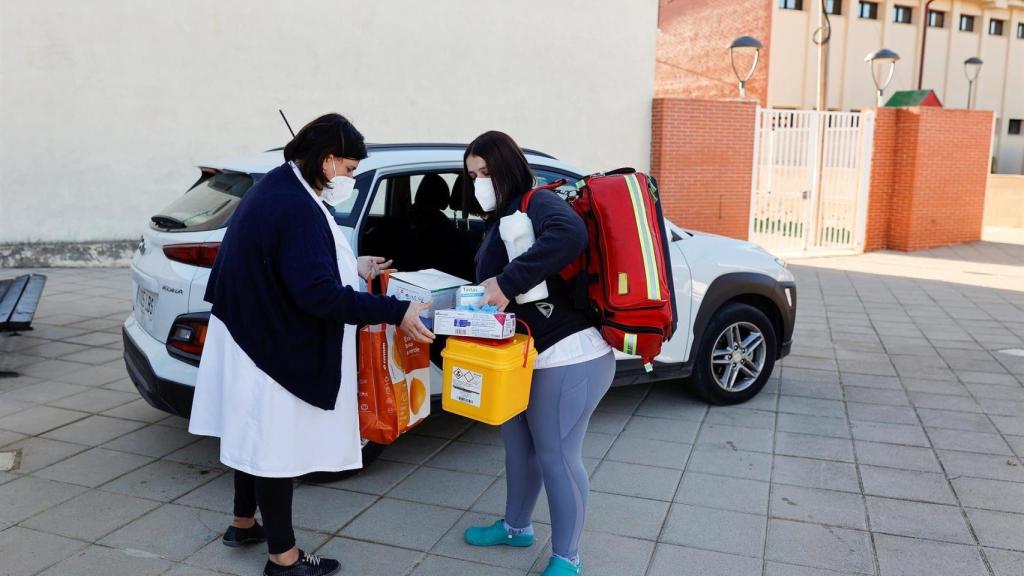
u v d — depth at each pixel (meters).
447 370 2.60
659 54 24.14
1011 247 14.19
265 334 2.51
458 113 11.04
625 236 2.57
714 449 4.27
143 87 9.53
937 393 5.35
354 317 2.49
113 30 9.32
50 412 4.62
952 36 26.94
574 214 2.53
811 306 8.77
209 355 2.66
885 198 13.79
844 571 3.03
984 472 3.99
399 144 4.23
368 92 10.51
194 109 9.77
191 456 4.03
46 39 9.14
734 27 21.98
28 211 9.39
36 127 9.27
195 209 3.77
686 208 12.27
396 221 4.32
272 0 9.87
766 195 12.92
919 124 13.26
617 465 4.04
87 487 3.65
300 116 10.23
